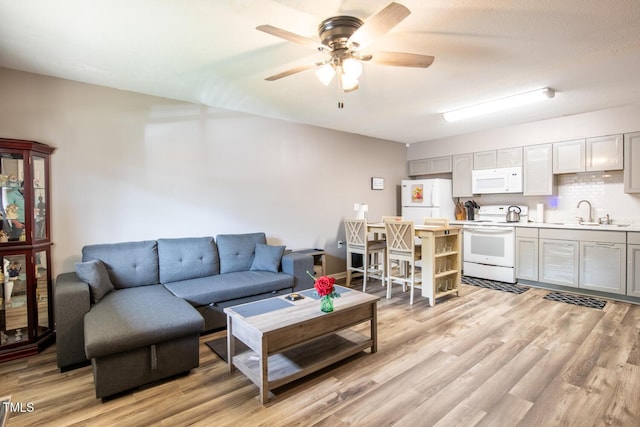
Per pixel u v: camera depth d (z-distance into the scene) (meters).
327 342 2.66
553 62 2.74
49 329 2.92
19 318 2.66
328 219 5.18
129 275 3.08
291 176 4.70
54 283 2.98
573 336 2.91
